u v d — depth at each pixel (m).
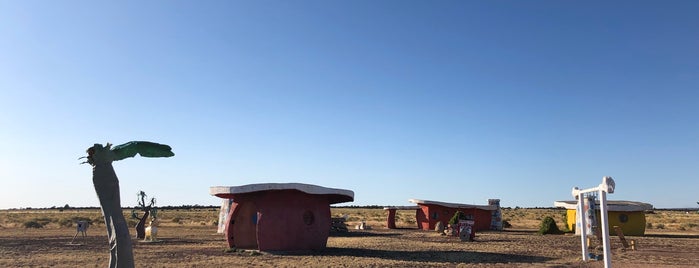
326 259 19.34
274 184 21.23
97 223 58.25
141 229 33.62
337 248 24.08
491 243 28.27
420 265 17.84
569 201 40.88
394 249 23.88
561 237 34.31
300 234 22.00
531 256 21.09
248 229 24.80
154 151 12.32
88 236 34.69
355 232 40.69
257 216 22.56
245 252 22.05
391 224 49.88
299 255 20.64
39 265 18.05
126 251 11.44
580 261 19.39
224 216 40.34
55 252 22.84
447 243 28.12
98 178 11.62
